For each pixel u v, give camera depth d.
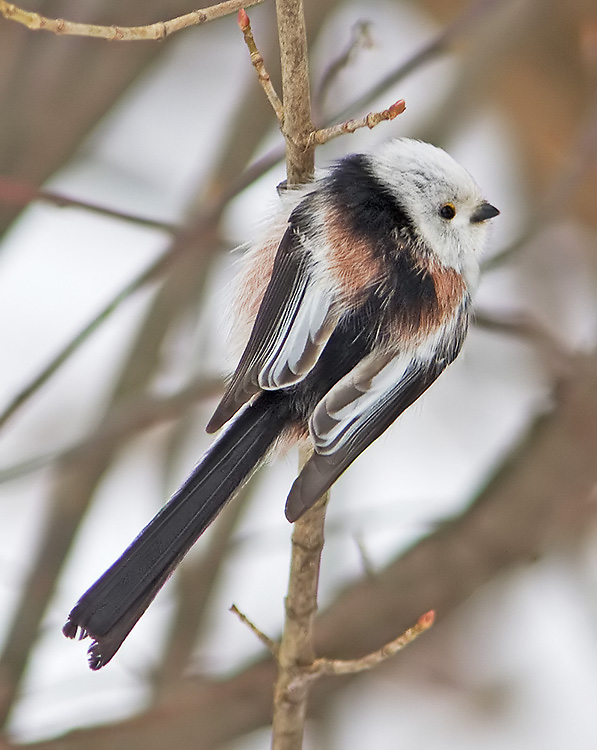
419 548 10.01
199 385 9.79
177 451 11.60
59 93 10.17
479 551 9.91
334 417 6.67
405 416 7.54
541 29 12.10
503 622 12.03
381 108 11.49
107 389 11.24
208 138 13.59
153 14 10.24
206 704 9.47
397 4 13.11
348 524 9.88
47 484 11.86
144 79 12.02
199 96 13.84
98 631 6.26
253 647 10.44
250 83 11.06
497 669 11.98
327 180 7.30
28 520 12.14
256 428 6.76
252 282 7.33
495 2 9.57
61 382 12.70
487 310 9.95
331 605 9.99
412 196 7.36
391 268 7.07
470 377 12.54
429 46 9.45
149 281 9.42
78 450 9.82
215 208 9.32
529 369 12.42
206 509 6.56
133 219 9.21
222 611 11.02
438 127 11.45
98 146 13.01
